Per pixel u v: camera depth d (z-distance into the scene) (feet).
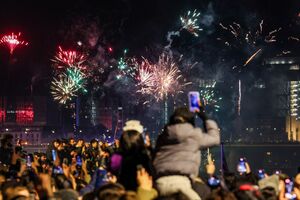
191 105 55.42
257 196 52.60
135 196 45.06
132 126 62.34
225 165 66.39
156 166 54.19
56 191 59.11
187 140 53.83
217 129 55.01
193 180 55.57
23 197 53.78
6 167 88.22
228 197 46.29
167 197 46.24
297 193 61.98
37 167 90.84
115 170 57.11
